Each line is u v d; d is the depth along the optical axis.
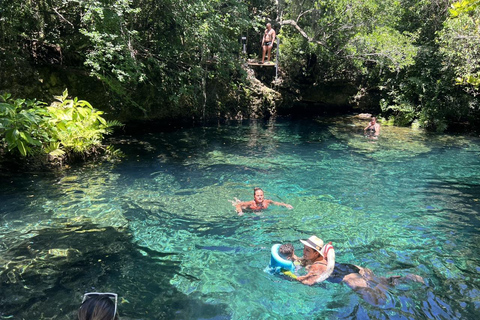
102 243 5.21
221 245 5.21
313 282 4.23
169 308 3.77
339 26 18.80
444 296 4.00
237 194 7.39
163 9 13.30
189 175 8.65
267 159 10.38
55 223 5.85
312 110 21.97
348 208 6.73
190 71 14.19
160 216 6.21
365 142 13.34
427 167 9.93
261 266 4.64
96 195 7.16
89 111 10.21
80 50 12.09
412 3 20.09
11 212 6.23
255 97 18.89
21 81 10.50
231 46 15.30
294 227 5.85
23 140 8.34
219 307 3.81
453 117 19.30
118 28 11.34
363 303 3.86
